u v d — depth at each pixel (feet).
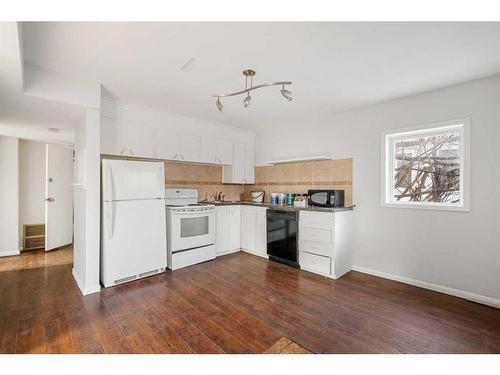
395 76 8.13
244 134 15.90
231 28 5.65
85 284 8.58
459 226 8.71
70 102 8.06
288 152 14.48
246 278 10.28
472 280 8.43
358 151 11.43
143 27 5.58
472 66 7.41
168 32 5.79
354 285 9.62
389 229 10.42
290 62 7.25
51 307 7.67
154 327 6.61
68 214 15.71
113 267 9.31
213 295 8.63
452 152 9.27
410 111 9.86
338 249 10.53
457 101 8.75
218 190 15.85
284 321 6.97
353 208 11.52
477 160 8.35
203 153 13.62
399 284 9.78
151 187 10.43
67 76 8.01
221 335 6.29
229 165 15.31
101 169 9.41
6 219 13.42
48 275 10.52
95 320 6.93
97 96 8.64
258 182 16.34
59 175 15.01
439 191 9.57
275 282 9.87
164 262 10.89
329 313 7.44
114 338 6.12
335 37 5.99
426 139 9.88
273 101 10.59
